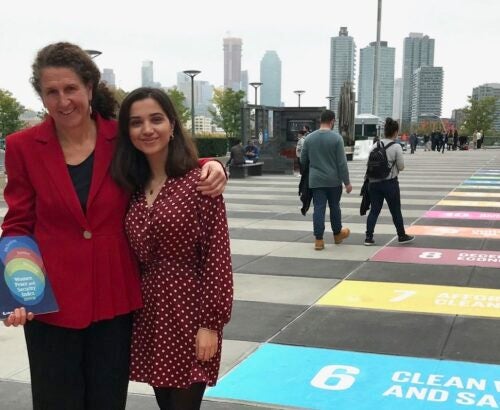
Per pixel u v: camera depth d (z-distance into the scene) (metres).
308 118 23.52
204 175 2.34
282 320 5.13
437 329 4.83
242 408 3.49
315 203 8.24
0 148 21.11
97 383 2.38
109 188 2.31
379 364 4.12
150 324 2.41
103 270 2.30
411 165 27.08
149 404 3.57
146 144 2.34
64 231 2.28
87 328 2.34
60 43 2.28
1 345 4.60
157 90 2.39
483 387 3.74
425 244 8.52
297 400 3.59
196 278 2.42
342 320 5.11
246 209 12.51
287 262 7.46
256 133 23.22
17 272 2.17
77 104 2.24
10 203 2.30
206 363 2.43
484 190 15.79
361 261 7.47
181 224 2.33
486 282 6.35
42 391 2.33
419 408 3.47
